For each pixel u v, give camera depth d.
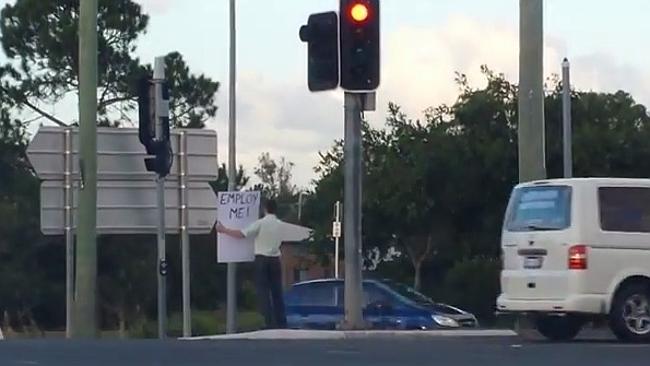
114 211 25.67
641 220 17.33
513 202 18.17
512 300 17.70
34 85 50.19
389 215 39.06
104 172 25.62
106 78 50.22
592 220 17.16
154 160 21.12
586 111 38.69
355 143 17.84
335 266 39.41
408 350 14.65
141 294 52.19
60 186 24.61
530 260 17.61
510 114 38.31
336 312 26.62
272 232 20.58
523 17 20.73
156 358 13.56
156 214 24.94
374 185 39.06
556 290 17.22
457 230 39.16
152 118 21.09
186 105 51.78
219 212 23.75
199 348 14.88
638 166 37.72
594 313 17.09
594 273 17.09
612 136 37.53
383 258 41.38
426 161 38.16
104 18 49.97
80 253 23.81
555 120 38.25
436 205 38.62
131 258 52.25
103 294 51.50
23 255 51.78
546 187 17.70
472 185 38.03
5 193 52.25
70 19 49.97
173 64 51.50
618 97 39.34
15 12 50.19
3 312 51.09
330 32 17.27
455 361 13.35
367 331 17.88
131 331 44.75
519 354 14.29
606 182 17.34
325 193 43.97
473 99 38.66
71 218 24.67
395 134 39.88
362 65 17.14
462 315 28.48
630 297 17.17
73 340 16.81
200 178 25.00
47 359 13.48
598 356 14.16
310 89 17.41
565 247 17.19
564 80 33.06
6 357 13.73
